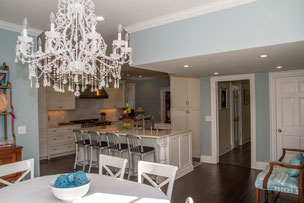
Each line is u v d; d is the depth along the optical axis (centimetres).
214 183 403
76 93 246
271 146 465
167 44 309
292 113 447
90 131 466
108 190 188
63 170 495
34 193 182
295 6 226
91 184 202
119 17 295
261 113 476
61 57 229
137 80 975
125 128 504
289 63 353
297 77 438
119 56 226
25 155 336
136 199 171
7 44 318
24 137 335
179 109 649
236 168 494
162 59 314
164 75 859
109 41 403
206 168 498
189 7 271
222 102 644
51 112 667
